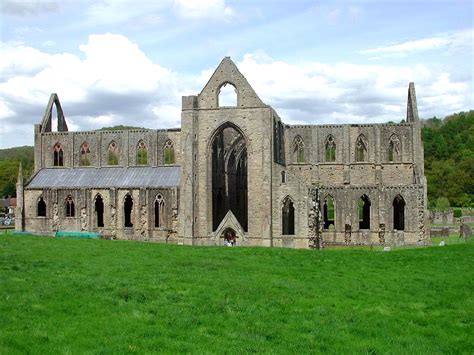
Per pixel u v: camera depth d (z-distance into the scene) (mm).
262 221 84000
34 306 29531
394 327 27625
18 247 58875
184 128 87562
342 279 41312
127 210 103625
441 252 57688
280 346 24203
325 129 100562
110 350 22609
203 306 31047
